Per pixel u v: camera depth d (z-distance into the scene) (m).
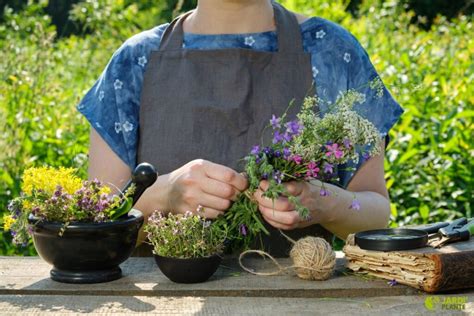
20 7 11.94
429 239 1.88
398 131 4.46
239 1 2.31
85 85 6.05
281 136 1.87
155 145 2.28
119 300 1.68
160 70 2.32
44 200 1.78
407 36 7.73
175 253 1.78
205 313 1.60
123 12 9.26
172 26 2.41
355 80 2.37
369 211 2.24
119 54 2.37
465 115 4.29
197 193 1.98
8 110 4.53
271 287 1.75
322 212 2.08
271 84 2.29
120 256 1.79
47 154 4.31
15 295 1.71
